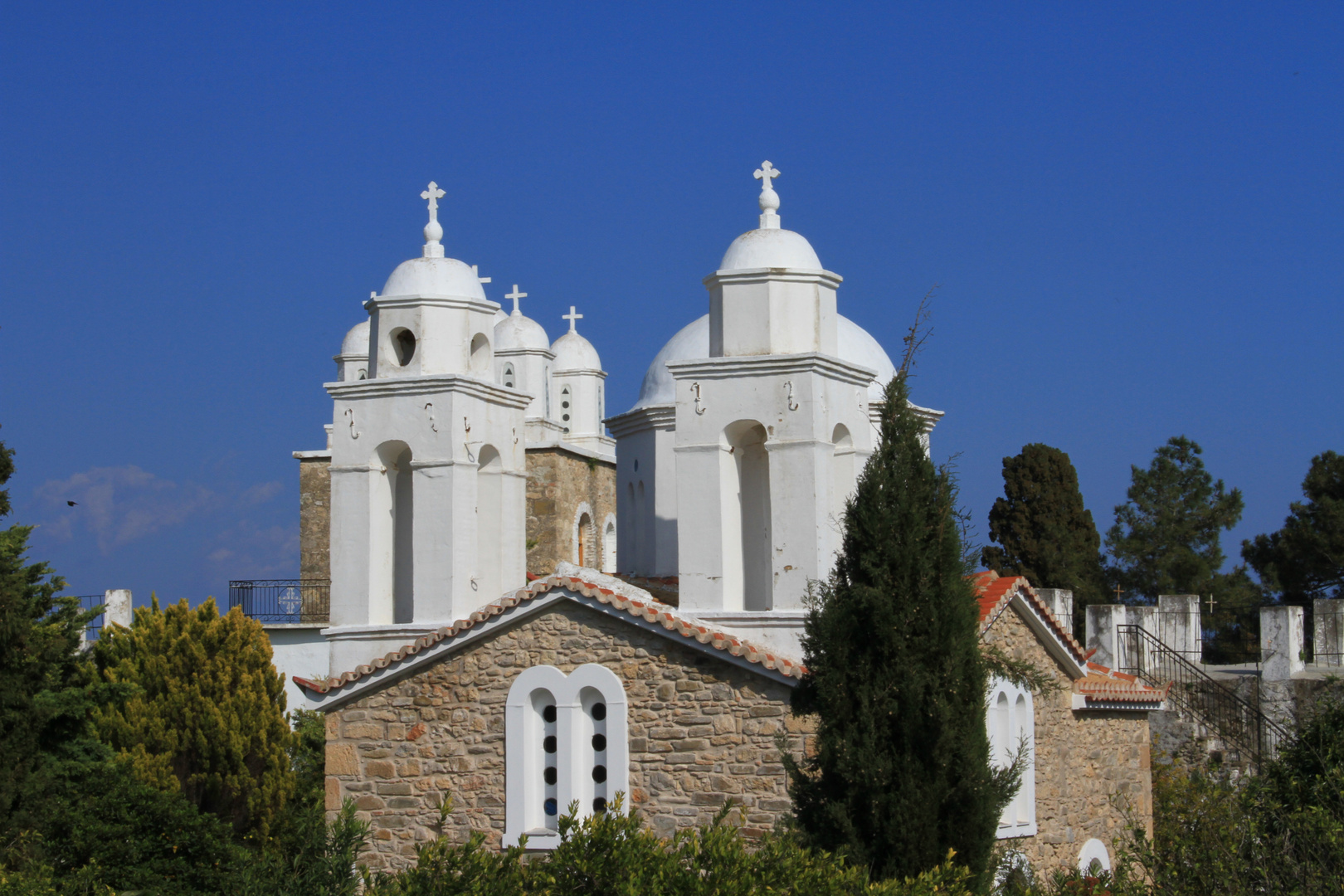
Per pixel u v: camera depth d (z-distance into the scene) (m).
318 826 21.98
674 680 24.06
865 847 19.59
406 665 25.45
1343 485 57.38
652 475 34.66
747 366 26.91
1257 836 19.77
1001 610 25.95
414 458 28.83
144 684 33.66
